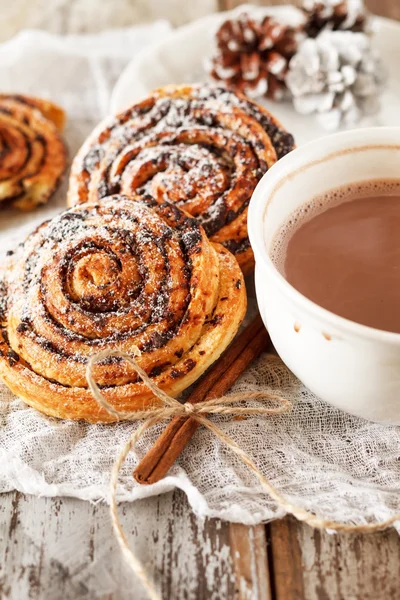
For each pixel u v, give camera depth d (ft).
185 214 1.41
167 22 2.02
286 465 1.32
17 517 1.30
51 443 1.35
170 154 1.50
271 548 1.27
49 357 1.34
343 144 1.35
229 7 2.08
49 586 1.25
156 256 1.37
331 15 1.85
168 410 1.29
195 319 1.35
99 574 1.26
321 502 1.29
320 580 1.25
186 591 1.24
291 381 1.40
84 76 1.92
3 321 1.40
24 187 1.69
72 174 1.55
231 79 1.84
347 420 1.37
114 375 1.32
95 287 1.36
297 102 1.80
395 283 1.28
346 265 1.30
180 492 1.32
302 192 1.35
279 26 1.82
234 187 1.47
